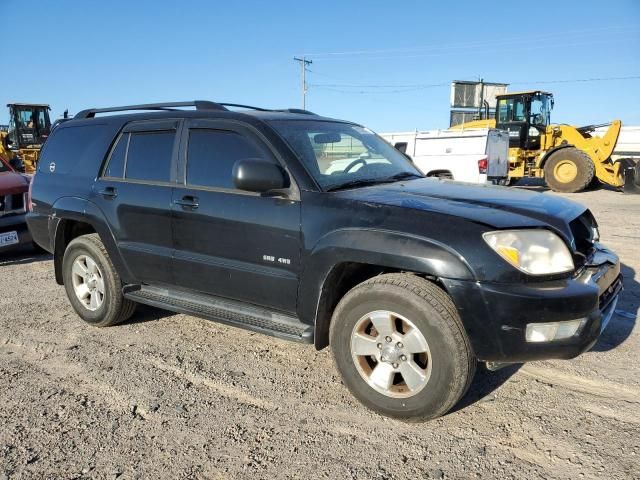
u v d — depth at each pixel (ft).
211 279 12.94
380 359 10.51
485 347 9.55
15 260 26.11
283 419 10.67
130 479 8.87
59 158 16.93
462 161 48.11
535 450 9.46
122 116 15.65
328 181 11.75
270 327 11.90
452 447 9.62
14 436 10.14
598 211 39.24
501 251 9.43
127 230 14.48
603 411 10.67
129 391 11.90
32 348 14.51
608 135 57.16
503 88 112.16
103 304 15.56
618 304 16.87
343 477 8.87
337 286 11.32
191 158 13.41
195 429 10.34
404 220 10.17
